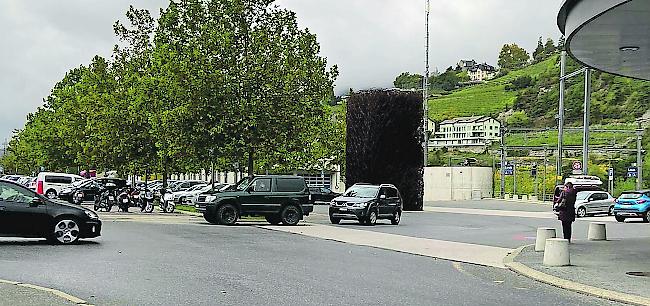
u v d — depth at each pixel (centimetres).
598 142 7388
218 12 3550
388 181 4509
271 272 1418
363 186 3247
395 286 1268
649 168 6625
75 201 4697
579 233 2844
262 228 2783
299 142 3603
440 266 1642
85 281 1227
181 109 3409
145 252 1730
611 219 4200
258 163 3788
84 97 5231
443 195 6725
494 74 18150
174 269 1418
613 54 1853
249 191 2952
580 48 1772
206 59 3447
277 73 3516
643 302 1143
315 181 7275
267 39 3522
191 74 3431
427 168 6681
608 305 1140
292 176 3033
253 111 3453
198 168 3816
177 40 3559
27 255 1603
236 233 2480
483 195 6894
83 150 5231
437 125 11238
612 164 7019
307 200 3023
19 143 8738
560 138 4331
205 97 3425
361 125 4522
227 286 1206
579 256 1842
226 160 3566
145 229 2522
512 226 3228
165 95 3678
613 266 1617
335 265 1588
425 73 6053
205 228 2675
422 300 1115
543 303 1139
